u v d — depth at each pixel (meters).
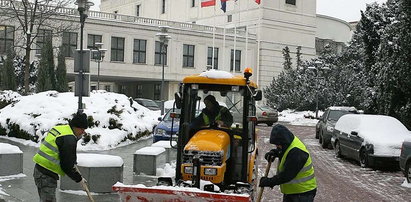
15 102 21.14
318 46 67.50
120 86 61.00
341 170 15.47
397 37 20.80
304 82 45.69
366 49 27.14
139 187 6.61
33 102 19.52
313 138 26.53
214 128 8.32
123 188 6.64
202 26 54.62
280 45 58.62
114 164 10.18
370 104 24.25
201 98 8.41
